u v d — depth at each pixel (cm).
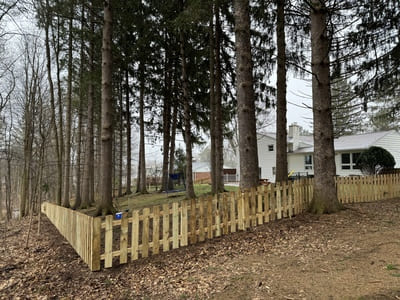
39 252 436
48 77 964
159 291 260
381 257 290
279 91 756
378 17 675
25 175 1140
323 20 527
